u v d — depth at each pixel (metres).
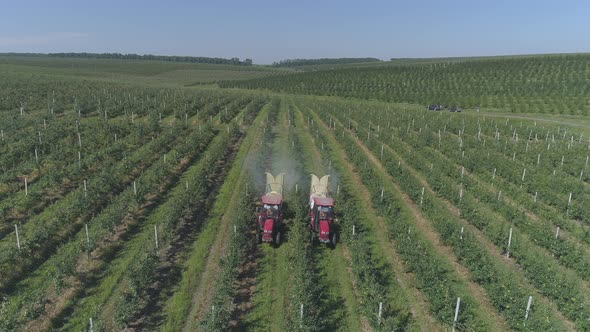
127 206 24.11
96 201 26.16
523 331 14.55
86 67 180.88
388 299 17.05
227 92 98.19
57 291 16.72
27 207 24.78
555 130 54.72
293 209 24.59
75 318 15.69
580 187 29.95
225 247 21.34
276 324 15.52
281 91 115.81
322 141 43.88
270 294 17.34
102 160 33.62
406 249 19.66
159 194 28.25
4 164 30.08
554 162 37.12
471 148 43.38
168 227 21.61
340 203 25.38
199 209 25.84
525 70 113.81
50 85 73.94
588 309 15.98
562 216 25.81
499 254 21.33
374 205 26.67
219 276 17.75
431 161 38.19
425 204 26.72
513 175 32.38
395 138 45.50
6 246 20.16
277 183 23.52
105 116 49.28
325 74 137.50
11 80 79.81
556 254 20.86
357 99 100.12
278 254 20.66
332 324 15.54
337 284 18.20
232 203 27.12
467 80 109.75
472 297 17.39
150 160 35.31
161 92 76.94
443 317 15.27
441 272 18.73
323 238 20.52
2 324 14.48
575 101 77.94
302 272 17.14
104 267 19.19
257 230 21.69
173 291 17.48
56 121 44.03
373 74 130.12
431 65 139.62
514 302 15.78
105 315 15.94
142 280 16.84
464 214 25.34
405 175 31.72
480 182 33.03
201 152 39.75
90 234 22.14
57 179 27.47
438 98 91.19
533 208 26.84
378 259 20.38
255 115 63.38
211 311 15.01
